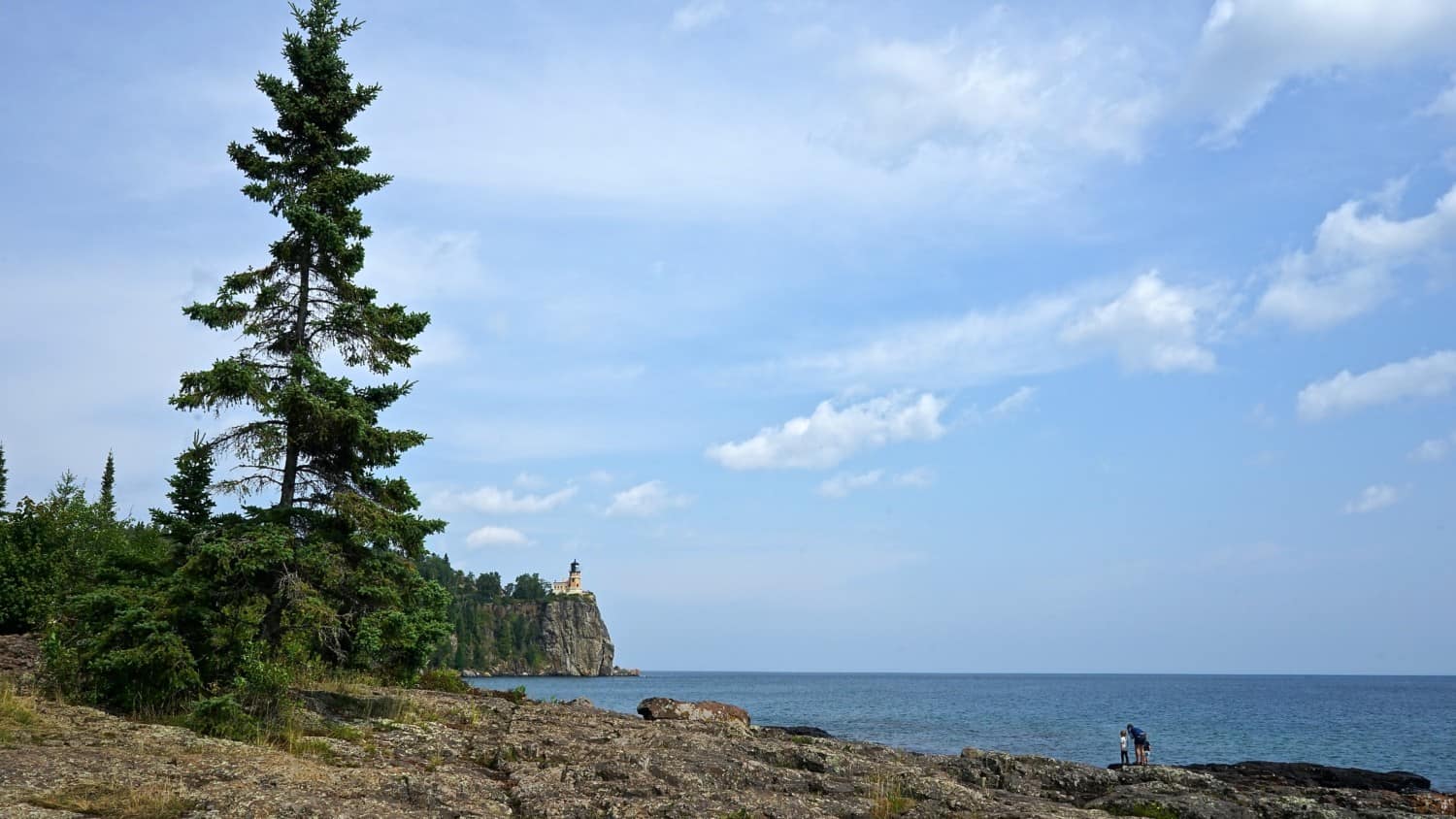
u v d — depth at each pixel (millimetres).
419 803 14555
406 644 22750
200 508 28891
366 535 22094
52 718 16859
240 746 16781
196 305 21484
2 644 26547
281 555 20172
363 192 23656
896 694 170875
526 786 16391
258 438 21688
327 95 23797
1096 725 80062
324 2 23953
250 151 22812
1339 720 94250
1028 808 17703
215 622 20266
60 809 11773
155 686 19031
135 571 21875
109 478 53094
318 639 22312
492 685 186125
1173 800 19531
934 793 18609
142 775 13680
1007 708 112188
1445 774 47406
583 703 33938
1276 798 21172
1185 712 108625
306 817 12602
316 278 23672
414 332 24312
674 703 35781
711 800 15969
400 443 22750
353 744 18688
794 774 19109
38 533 33438
